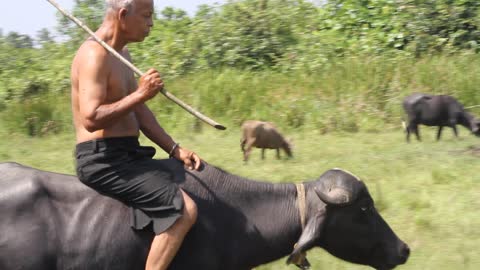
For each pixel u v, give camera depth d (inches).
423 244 389.1
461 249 381.1
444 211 433.7
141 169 250.1
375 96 711.1
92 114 240.4
